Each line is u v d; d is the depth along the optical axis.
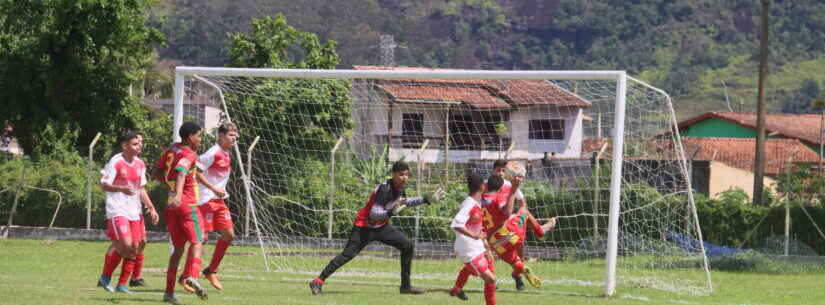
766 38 63.31
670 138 35.50
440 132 69.19
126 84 69.69
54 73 66.81
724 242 52.88
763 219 51.09
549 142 73.06
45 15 67.56
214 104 55.41
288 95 47.88
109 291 24.61
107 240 50.56
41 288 24.00
